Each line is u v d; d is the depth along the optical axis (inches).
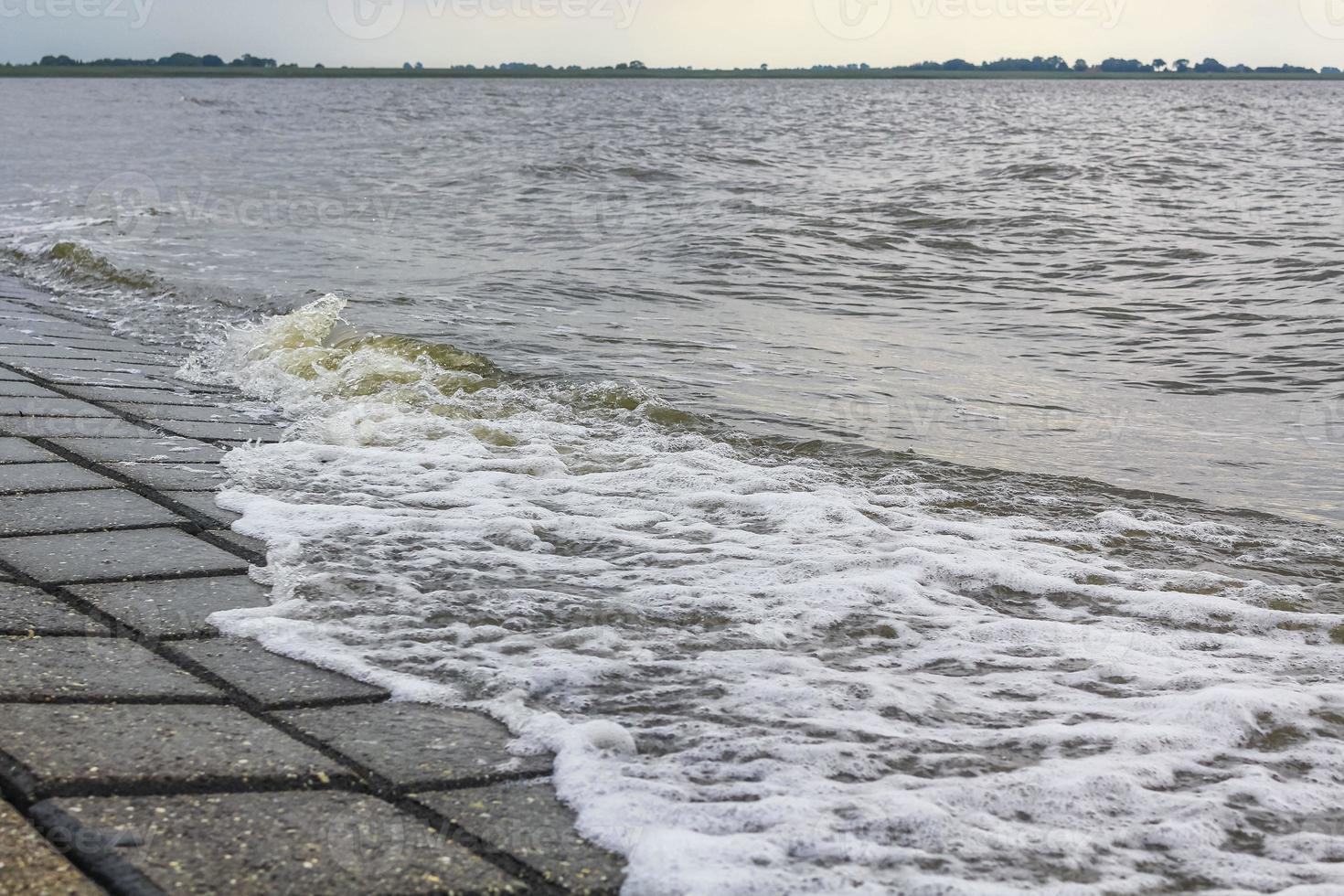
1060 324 386.3
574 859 75.4
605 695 106.3
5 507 152.1
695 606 133.0
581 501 179.2
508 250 556.1
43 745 83.9
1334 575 163.6
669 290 440.1
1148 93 4864.7
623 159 1213.7
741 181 990.4
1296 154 1255.5
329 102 3590.1
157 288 394.6
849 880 72.9
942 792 87.7
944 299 438.9
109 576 128.1
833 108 3051.2
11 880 64.6
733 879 71.9
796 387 280.2
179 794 79.2
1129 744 99.3
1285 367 317.7
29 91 4889.3
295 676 105.0
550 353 307.0
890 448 228.2
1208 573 158.6
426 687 103.5
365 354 281.7
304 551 143.3
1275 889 75.9
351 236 600.1
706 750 94.2
